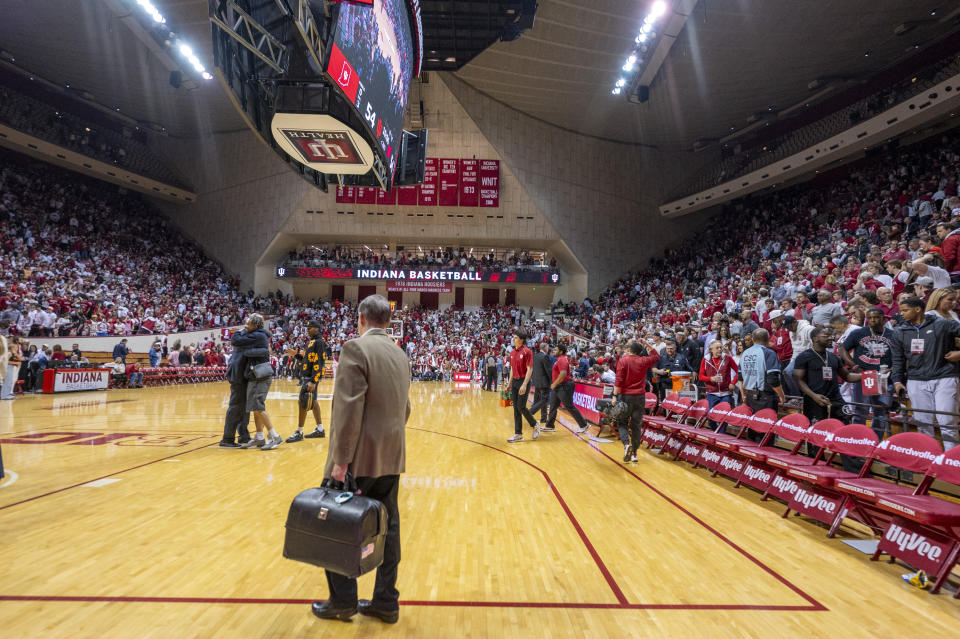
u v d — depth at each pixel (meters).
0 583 2.64
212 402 12.16
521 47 22.36
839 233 18.59
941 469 3.23
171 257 29.69
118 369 15.61
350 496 2.21
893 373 4.75
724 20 17.70
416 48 11.90
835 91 23.31
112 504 4.06
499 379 24.08
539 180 30.33
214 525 3.64
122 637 2.19
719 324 9.41
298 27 6.61
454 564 3.12
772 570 3.15
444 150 29.86
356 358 2.35
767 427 5.07
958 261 6.98
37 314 16.09
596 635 2.34
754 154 28.09
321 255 32.12
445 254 31.53
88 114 28.78
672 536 3.73
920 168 19.16
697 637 2.34
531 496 4.75
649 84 22.89
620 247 31.41
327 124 8.48
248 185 31.69
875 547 3.60
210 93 26.91
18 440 6.65
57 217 25.55
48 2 19.33
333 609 2.37
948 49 18.98
